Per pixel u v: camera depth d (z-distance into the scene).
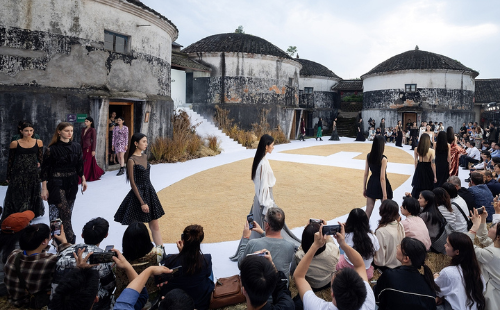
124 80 10.69
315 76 31.36
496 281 3.23
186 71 20.08
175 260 2.95
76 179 4.77
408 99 25.64
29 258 3.17
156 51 12.14
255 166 4.35
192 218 6.31
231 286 3.27
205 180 9.60
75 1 9.19
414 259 2.80
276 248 3.31
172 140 13.27
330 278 3.50
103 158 10.16
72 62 9.25
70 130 4.57
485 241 4.58
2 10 8.05
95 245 3.18
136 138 4.37
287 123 22.28
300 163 12.88
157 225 4.58
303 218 6.45
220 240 5.25
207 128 17.47
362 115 29.52
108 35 10.27
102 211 6.49
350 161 13.44
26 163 5.18
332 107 32.78
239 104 19.70
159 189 8.51
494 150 11.33
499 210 4.77
